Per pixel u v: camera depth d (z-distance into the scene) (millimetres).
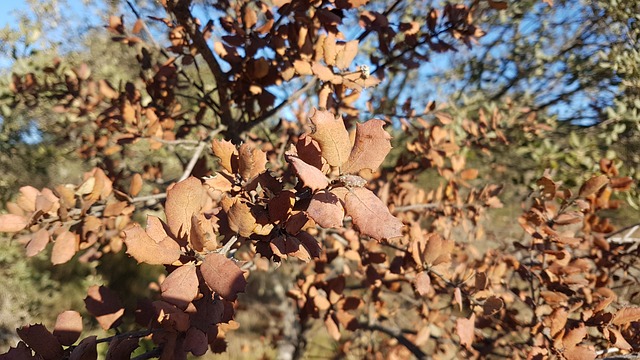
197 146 649
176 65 595
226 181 256
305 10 483
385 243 584
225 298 221
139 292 1686
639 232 847
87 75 738
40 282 1497
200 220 251
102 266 1735
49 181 1352
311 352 1249
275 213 235
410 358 980
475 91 1211
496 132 751
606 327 398
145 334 260
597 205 562
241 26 577
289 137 732
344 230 573
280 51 518
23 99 825
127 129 573
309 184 208
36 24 996
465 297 492
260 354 1389
